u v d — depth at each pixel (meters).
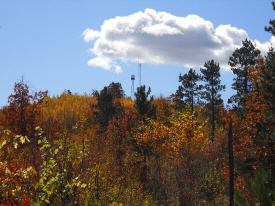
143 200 17.42
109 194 13.08
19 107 29.06
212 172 25.14
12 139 6.21
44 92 29.89
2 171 5.76
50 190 6.91
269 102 18.70
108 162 17.67
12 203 5.80
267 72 18.62
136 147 27.55
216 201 22.95
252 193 10.37
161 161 28.50
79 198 10.70
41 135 7.96
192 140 25.77
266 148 18.42
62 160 9.09
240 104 31.28
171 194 24.98
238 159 21.98
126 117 31.22
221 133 30.20
